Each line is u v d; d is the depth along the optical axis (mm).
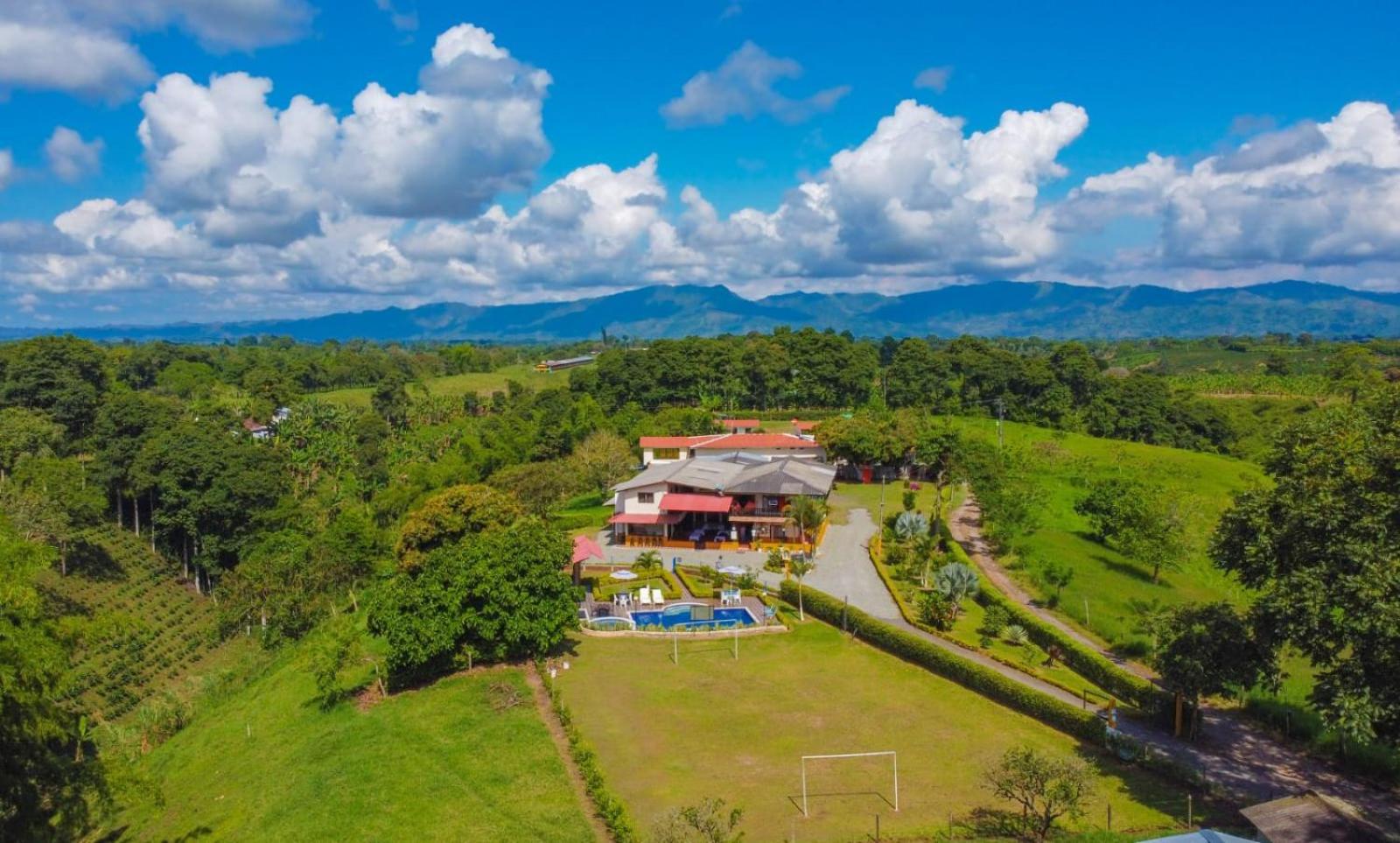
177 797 46094
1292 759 38375
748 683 49781
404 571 71312
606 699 47625
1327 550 32562
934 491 109688
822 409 186750
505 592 51875
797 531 84188
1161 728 41875
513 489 101375
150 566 103688
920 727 43250
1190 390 196875
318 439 138625
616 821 33781
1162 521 70312
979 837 32406
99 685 73312
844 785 37469
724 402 187125
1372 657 30422
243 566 84688
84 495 100938
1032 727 42969
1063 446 132500
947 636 55531
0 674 30500
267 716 53594
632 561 79688
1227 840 26219
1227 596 65688
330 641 52250
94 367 146750
